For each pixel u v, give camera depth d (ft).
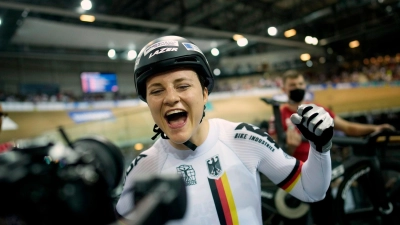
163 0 35.96
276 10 41.91
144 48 2.88
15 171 0.95
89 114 48.06
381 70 59.11
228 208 2.94
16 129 39.47
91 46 50.65
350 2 38.17
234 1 37.76
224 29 40.63
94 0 29.09
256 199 3.13
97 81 54.75
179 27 36.78
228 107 56.75
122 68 60.49
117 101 51.90
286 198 6.67
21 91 47.55
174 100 2.61
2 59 47.57
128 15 31.91
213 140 3.14
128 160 18.42
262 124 8.47
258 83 64.34
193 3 38.37
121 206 3.10
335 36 52.90
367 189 6.66
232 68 69.31
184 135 2.69
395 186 6.65
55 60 52.65
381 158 6.98
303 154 6.99
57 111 45.93
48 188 0.97
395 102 47.16
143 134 33.86
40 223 0.95
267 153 3.20
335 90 58.39
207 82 3.12
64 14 27.86
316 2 40.83
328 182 2.94
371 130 6.97
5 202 0.94
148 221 0.99
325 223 6.82
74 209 0.96
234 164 3.09
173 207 1.10
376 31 57.21
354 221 6.88
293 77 7.45
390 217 6.31
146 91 2.89
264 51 68.85
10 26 35.04
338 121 7.69
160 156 3.17
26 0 24.81
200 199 2.93
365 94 55.67
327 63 67.10
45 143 1.18
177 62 2.64
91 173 1.06
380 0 36.42
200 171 3.01
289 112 7.70
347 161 6.71
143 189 1.16
